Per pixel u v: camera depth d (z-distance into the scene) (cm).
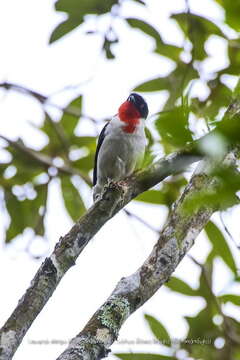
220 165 393
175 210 643
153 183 643
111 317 593
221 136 354
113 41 993
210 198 387
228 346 877
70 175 1159
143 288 616
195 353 869
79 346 567
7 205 1174
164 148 634
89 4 969
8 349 520
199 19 1027
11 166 1168
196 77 1034
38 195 1167
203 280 913
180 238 632
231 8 416
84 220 617
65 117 1145
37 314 549
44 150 1174
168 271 626
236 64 1039
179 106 414
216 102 1011
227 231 664
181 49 1051
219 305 902
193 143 372
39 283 567
